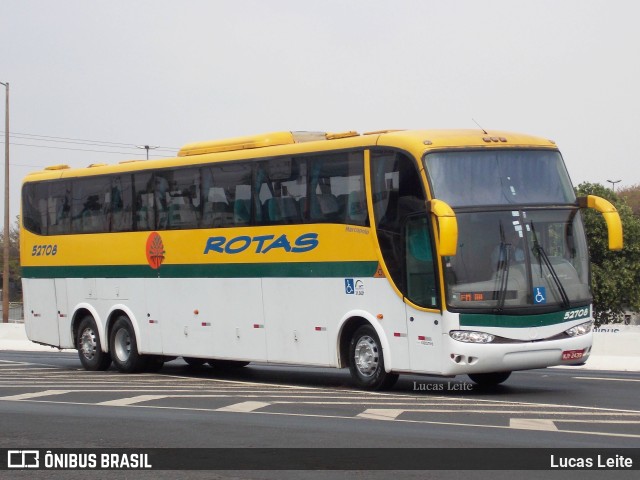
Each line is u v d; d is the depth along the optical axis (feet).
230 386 64.85
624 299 183.93
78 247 80.69
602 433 41.11
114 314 78.07
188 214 71.26
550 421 44.73
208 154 70.23
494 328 54.85
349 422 45.44
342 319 60.75
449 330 54.85
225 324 68.49
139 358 76.43
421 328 56.39
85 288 80.18
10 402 56.49
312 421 46.01
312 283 62.59
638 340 92.79
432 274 55.67
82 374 76.54
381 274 58.49
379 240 58.54
